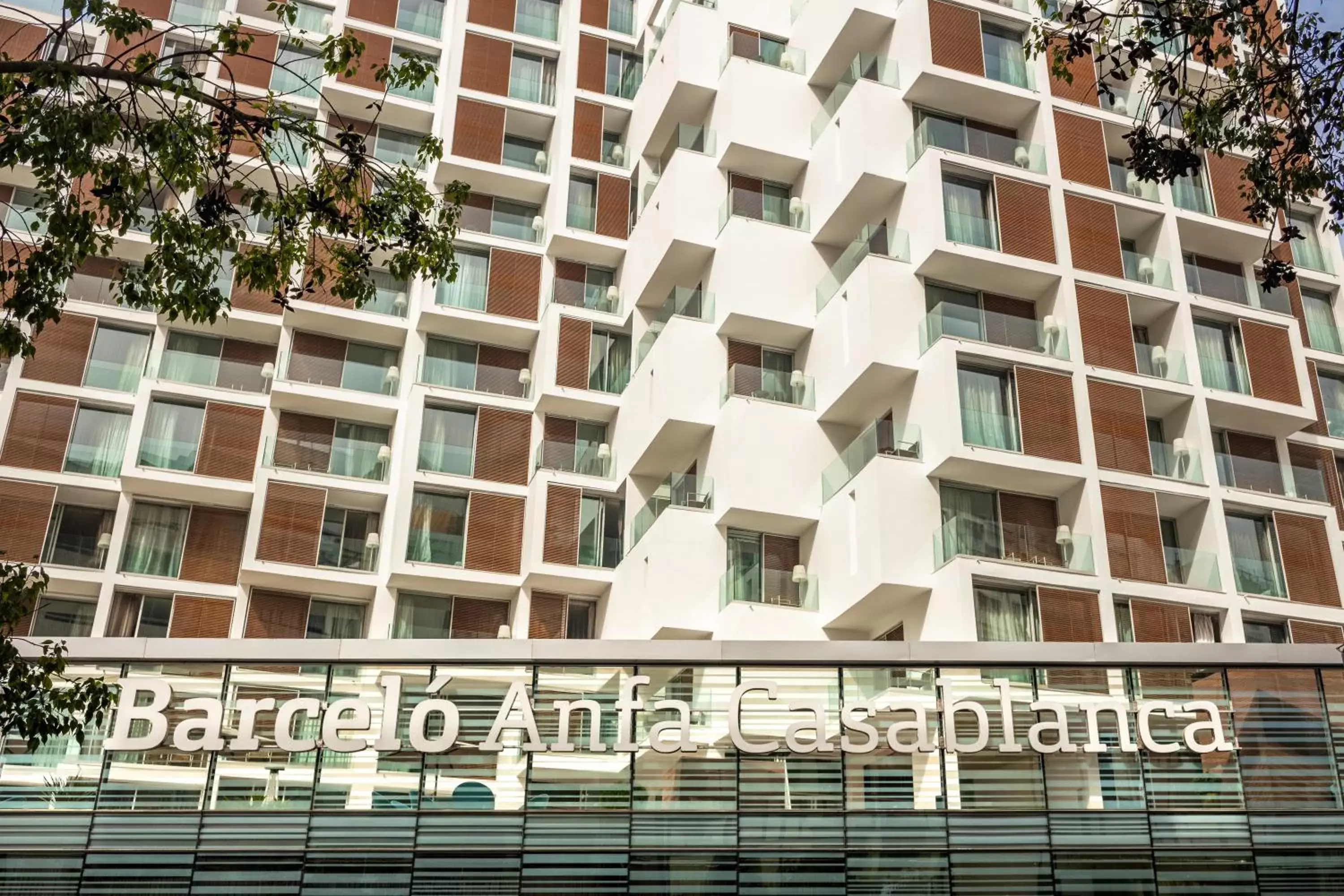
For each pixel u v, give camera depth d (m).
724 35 37.81
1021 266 31.22
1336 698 24.58
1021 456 28.84
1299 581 30.77
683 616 29.69
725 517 30.28
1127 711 24.20
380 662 23.69
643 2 44.00
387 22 43.53
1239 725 24.28
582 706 23.50
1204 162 35.66
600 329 38.53
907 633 28.36
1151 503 29.75
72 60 13.95
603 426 38.19
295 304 37.59
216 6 42.59
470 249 39.56
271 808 22.47
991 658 24.33
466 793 22.75
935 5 33.56
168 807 22.38
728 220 33.59
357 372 38.12
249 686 23.36
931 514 28.50
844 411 31.31
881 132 32.56
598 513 36.09
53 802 22.22
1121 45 15.53
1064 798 23.42
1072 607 27.91
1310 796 23.73
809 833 22.78
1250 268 35.94
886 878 22.53
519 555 35.81
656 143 39.16
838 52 35.25
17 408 36.16
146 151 15.16
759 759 23.33
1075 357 30.62
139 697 23.09
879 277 30.66
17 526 34.84
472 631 35.38
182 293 15.25
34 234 37.91
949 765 23.50
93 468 36.25
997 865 22.78
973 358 29.67
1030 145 33.28
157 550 35.44
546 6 44.31
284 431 36.97
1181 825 23.34
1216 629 29.84
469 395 37.38
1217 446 32.97
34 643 23.16
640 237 37.78
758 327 32.66
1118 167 34.69
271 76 41.97
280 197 15.83
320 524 35.38
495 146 41.00
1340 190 15.09
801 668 24.16
